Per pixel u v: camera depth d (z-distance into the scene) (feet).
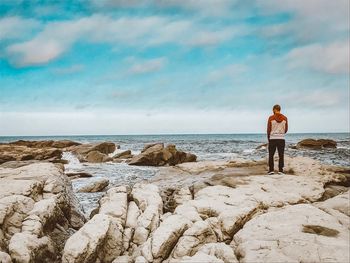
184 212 25.39
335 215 23.66
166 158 86.02
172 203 32.89
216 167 52.01
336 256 17.10
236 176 38.58
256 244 19.33
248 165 52.29
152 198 28.55
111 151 118.32
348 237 19.53
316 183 33.47
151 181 43.75
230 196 28.66
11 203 24.66
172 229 21.71
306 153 116.37
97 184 46.98
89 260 20.77
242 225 24.20
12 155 81.30
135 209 27.12
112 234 23.12
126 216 26.40
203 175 46.44
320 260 16.88
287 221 22.48
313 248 18.11
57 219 27.22
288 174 39.88
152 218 25.20
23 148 90.99
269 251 18.33
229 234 23.36
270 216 23.76
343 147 161.27
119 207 26.76
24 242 20.75
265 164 50.44
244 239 20.70
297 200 28.07
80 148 110.73
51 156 89.35
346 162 85.56
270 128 37.55
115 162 94.22
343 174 39.93
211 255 18.94
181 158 91.81
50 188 30.27
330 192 31.68
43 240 22.35
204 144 221.87
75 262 20.25
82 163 90.27
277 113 37.45
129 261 20.89
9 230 23.16
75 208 33.32
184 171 51.29
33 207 25.62
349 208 24.82
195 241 21.27
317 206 25.96
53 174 34.78
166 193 35.42
